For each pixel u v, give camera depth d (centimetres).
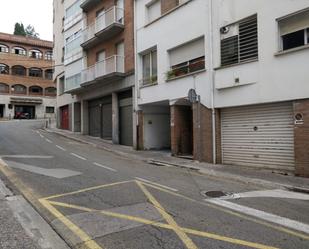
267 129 1280
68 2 3166
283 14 1189
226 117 1442
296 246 525
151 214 679
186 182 1034
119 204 751
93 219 645
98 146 2109
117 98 2306
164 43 1772
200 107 1529
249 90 1309
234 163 1406
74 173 1117
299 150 1132
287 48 1198
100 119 2617
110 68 2184
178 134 1711
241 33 1355
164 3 1794
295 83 1150
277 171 1216
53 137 2525
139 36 1988
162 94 1786
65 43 3186
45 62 6106
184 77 1634
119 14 2222
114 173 1146
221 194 877
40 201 768
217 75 1430
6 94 5725
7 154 1514
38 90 6059
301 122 1131
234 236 564
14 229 592
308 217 679
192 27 1586
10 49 5822
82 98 2836
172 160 1552
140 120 1994
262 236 566
